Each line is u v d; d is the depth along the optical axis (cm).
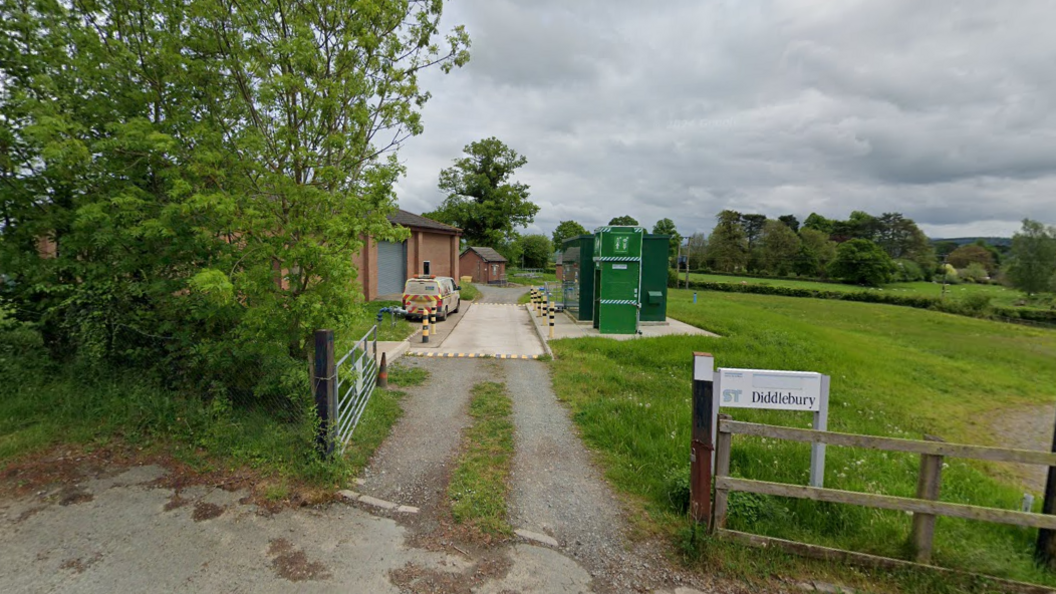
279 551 344
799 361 1124
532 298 2409
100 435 487
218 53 506
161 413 502
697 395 361
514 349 1189
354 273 480
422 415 663
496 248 5888
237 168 492
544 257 7875
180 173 488
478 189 5809
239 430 489
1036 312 3656
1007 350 2019
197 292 495
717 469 361
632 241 1427
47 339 612
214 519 378
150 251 536
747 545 349
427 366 981
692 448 368
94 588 298
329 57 526
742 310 2411
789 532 371
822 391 406
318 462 441
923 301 4284
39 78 493
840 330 2300
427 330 1276
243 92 512
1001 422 926
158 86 520
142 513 381
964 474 568
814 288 5206
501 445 557
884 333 2422
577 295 1769
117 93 520
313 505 405
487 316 1972
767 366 1055
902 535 375
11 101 520
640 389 839
